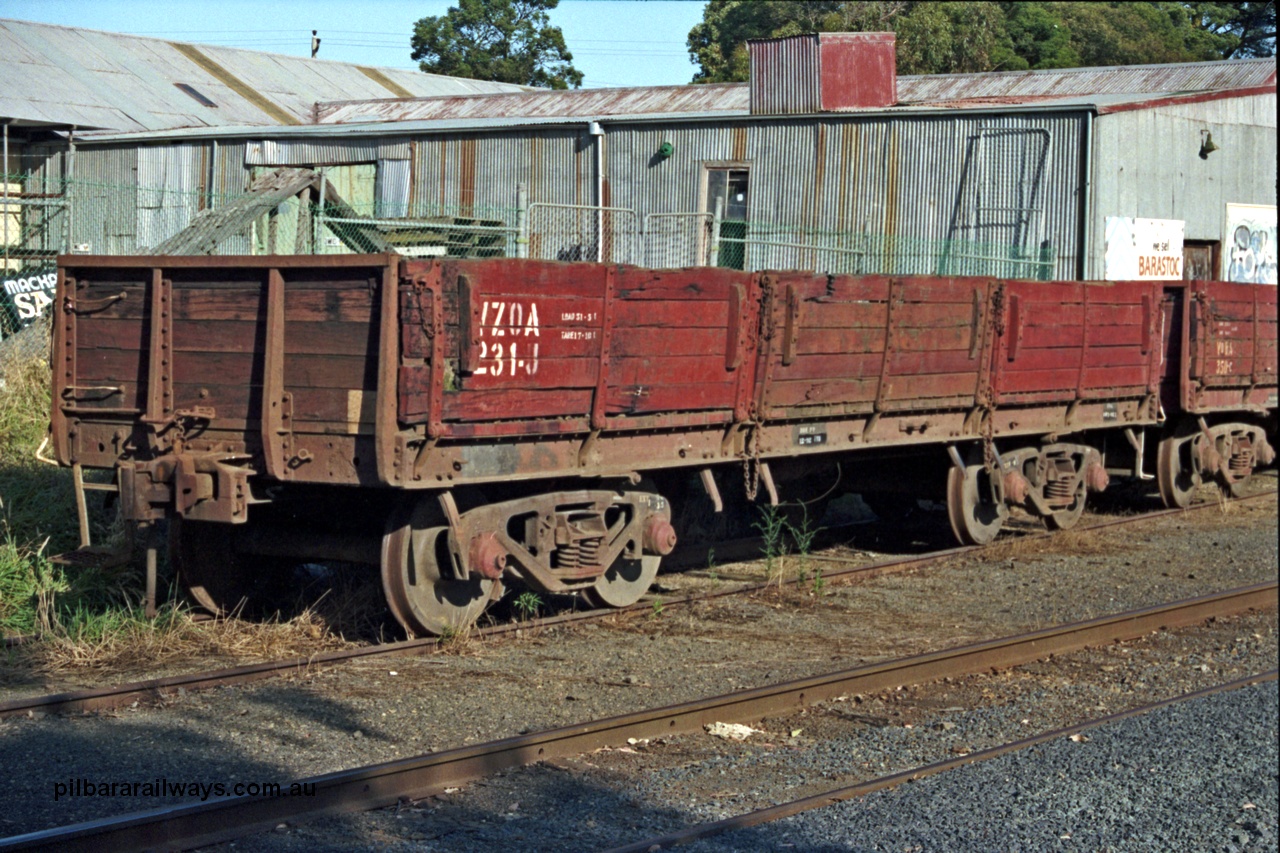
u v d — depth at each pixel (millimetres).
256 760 5980
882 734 6855
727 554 11758
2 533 10289
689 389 9258
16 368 13664
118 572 9648
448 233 20328
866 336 10703
